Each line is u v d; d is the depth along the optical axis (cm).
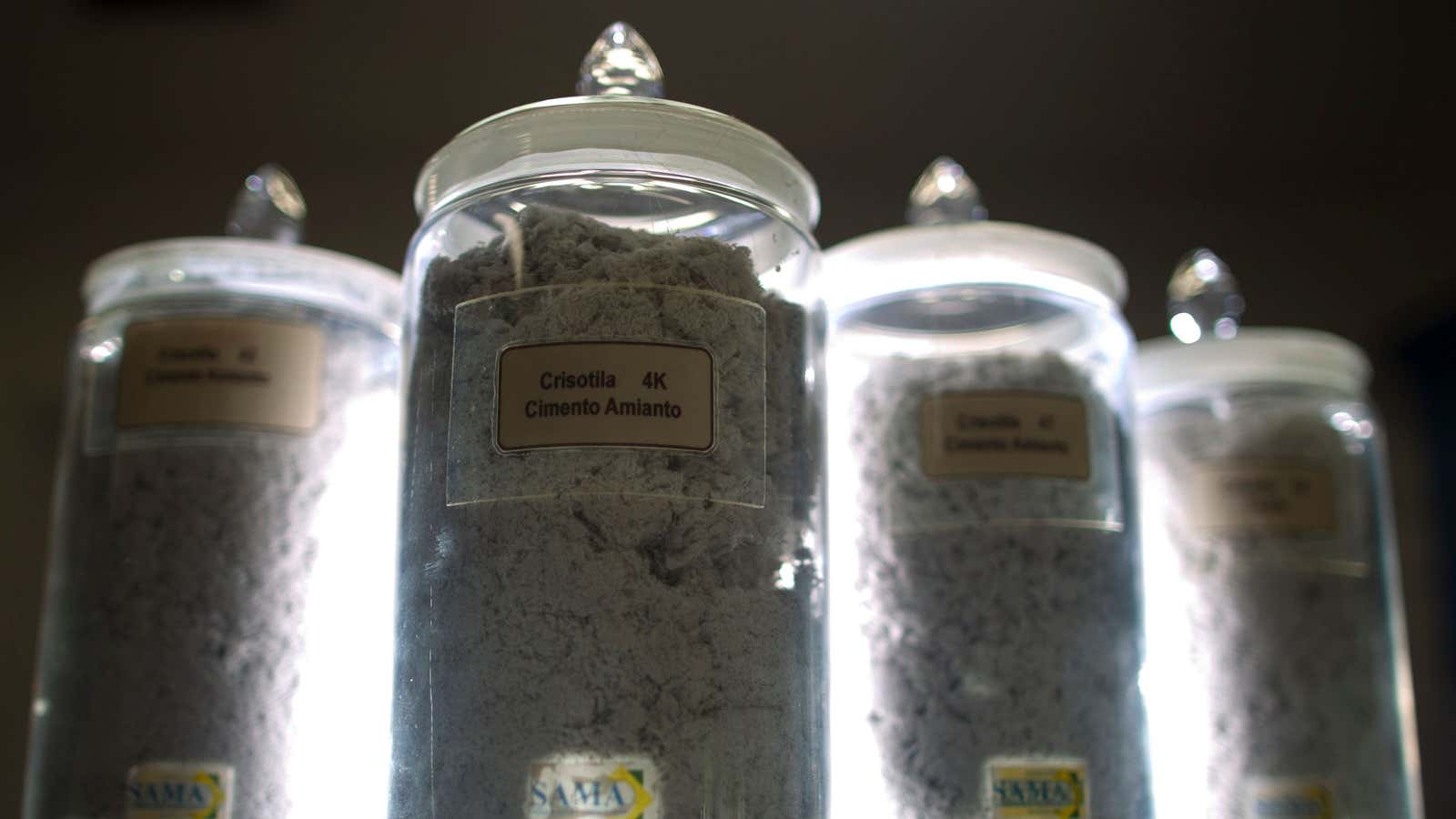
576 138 55
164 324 62
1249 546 72
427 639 52
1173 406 76
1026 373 63
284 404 62
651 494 51
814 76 101
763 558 53
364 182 101
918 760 60
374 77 100
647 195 55
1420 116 104
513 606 50
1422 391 104
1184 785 71
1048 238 65
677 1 98
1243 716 71
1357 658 72
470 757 50
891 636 61
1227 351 76
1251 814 69
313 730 61
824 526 58
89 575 60
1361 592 73
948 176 71
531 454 51
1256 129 105
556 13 98
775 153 58
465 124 101
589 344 51
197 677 59
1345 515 74
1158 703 73
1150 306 104
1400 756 73
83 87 100
